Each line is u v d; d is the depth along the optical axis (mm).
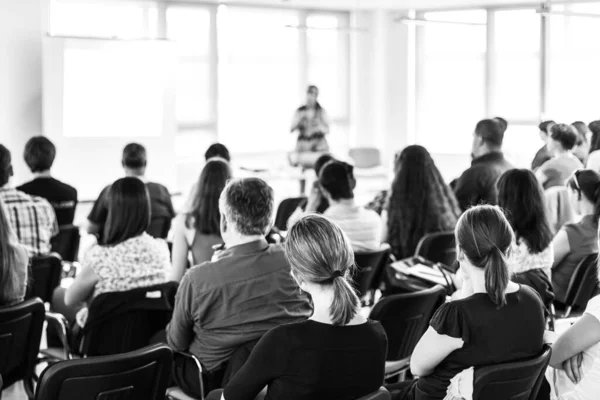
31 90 11797
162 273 4465
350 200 5527
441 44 15859
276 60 15617
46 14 11992
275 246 3689
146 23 13938
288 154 14312
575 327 3080
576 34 14227
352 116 16578
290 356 2648
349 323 2713
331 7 15609
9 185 5734
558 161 7281
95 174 11969
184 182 14438
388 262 5531
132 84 12172
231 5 14906
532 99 14867
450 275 4766
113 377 3088
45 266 5332
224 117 15102
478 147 6723
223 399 2742
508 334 2965
